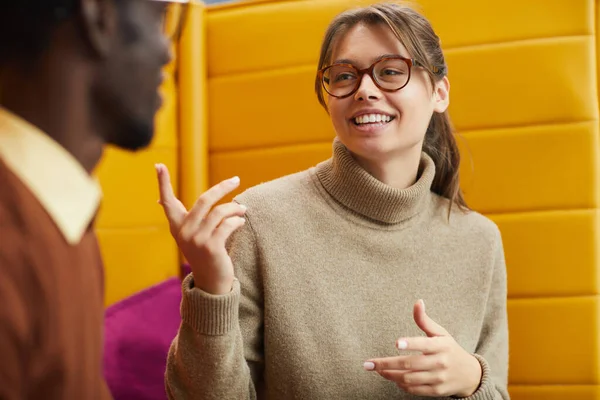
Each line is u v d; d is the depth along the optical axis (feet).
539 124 6.07
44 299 1.82
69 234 1.97
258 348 4.48
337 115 4.41
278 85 6.67
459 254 4.68
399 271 4.51
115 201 6.40
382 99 4.31
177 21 2.16
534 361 6.10
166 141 6.73
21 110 1.95
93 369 2.04
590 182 5.98
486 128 6.17
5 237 1.77
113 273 6.40
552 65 6.02
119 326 5.80
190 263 3.59
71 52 1.93
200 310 3.70
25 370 1.80
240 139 6.81
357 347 4.33
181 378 4.01
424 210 4.75
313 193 4.60
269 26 6.71
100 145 2.09
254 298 4.43
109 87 1.99
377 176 4.57
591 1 5.99
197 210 3.46
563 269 6.04
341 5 6.50
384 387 4.30
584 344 6.00
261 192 4.60
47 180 1.94
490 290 4.85
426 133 4.99
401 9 4.47
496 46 6.13
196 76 6.82
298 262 4.38
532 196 6.08
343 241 4.48
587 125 5.98
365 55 4.36
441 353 3.84
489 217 6.19
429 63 4.44
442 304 4.54
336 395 4.27
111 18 1.94
